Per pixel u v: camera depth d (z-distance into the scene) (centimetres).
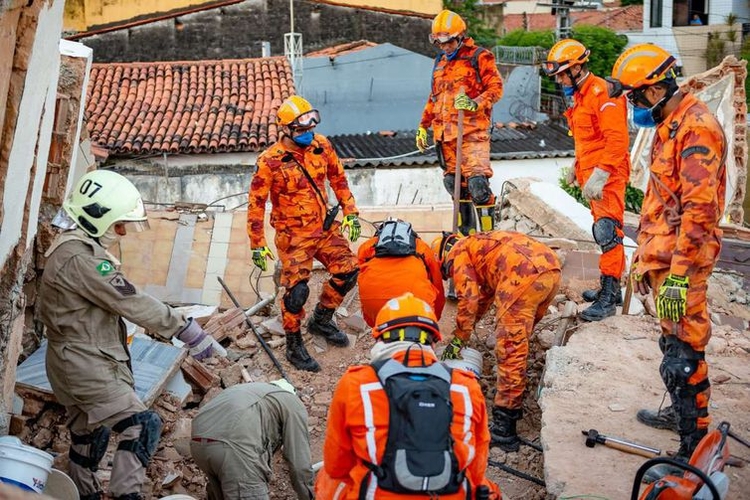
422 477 362
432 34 778
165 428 635
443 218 1072
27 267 615
